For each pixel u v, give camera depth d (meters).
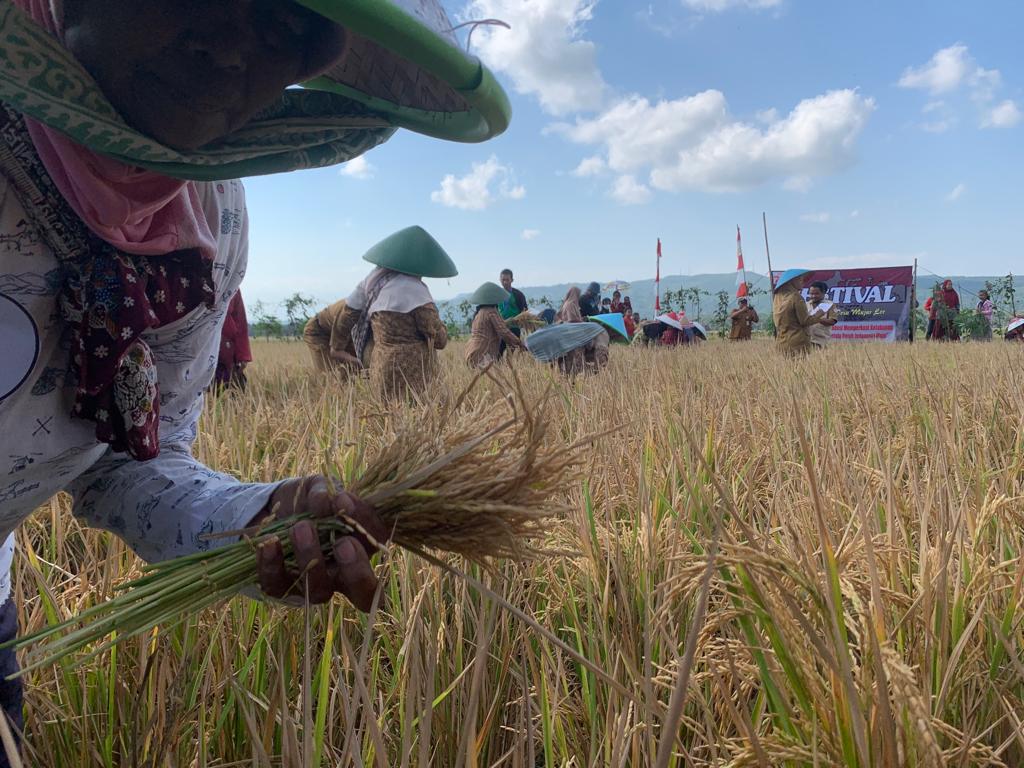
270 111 1.33
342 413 4.75
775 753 1.32
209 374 1.79
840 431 3.85
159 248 1.36
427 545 1.51
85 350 1.33
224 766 1.78
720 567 1.51
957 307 22.50
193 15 1.01
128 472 1.70
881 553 1.88
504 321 9.57
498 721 2.08
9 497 1.51
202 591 1.36
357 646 2.30
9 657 1.68
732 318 24.17
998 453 3.80
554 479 1.50
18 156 1.19
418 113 1.34
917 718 1.12
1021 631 1.90
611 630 2.32
